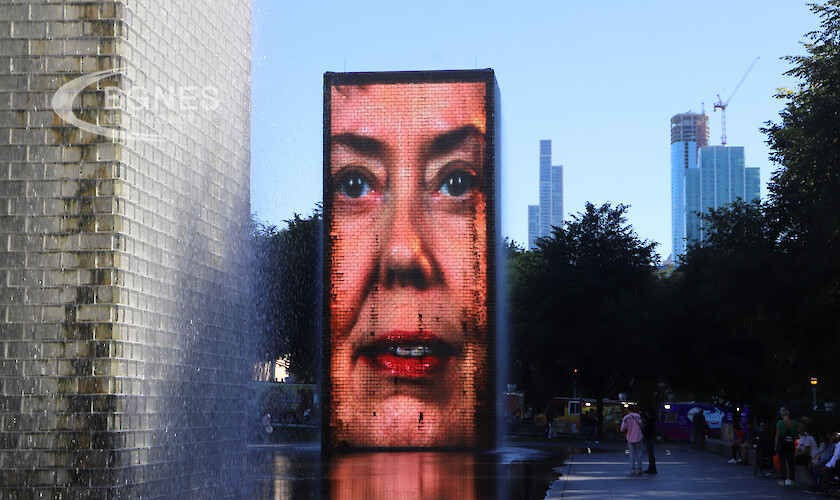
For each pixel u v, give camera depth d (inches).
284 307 1921.8
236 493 689.6
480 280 1314.0
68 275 496.4
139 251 521.0
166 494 548.4
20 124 506.0
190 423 589.6
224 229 664.4
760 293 1475.1
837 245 1269.7
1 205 502.3
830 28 1344.7
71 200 499.8
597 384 2209.6
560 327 2192.4
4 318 495.5
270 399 2118.6
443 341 1306.6
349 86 1349.7
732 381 2229.3
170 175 565.3
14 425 490.0
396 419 1298.0
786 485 883.4
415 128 1338.6
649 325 2145.7
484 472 990.4
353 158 1339.8
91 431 488.4
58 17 510.6
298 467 1043.9
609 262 2212.1
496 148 1398.9
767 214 1509.6
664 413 2333.9
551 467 1082.1
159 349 542.3
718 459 1343.5
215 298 643.5
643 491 815.7
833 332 1425.9
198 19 617.0
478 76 1339.8
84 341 493.0
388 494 767.1
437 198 1328.7
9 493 486.6
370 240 1327.5
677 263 2503.7
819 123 1224.2
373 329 1314.0
